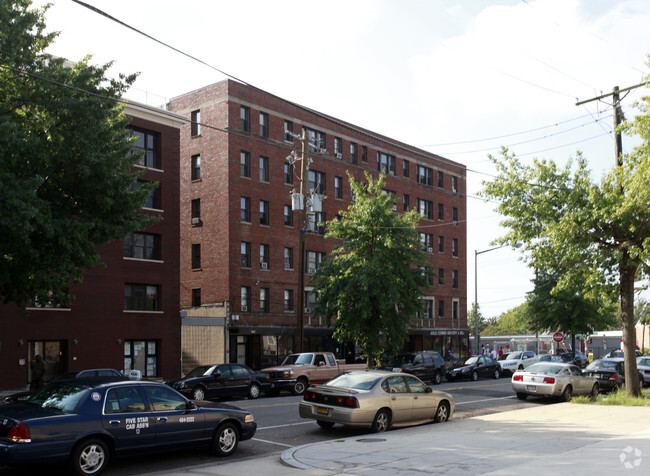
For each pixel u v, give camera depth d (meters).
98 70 17.09
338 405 14.50
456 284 58.31
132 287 31.52
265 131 41.41
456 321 57.72
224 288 38.00
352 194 47.22
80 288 29.00
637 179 18.56
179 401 11.41
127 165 17.56
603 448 11.30
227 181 38.59
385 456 11.05
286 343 41.41
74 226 15.19
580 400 20.83
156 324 31.98
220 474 10.16
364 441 12.90
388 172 51.12
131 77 17.50
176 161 33.56
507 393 26.62
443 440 12.77
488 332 118.81
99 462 9.98
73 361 28.41
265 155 41.12
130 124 31.75
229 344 37.41
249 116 40.34
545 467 9.55
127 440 10.38
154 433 10.77
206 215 39.50
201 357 35.66
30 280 16.03
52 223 14.88
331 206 45.47
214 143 39.59
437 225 56.22
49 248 15.55
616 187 20.31
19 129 15.19
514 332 113.38
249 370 25.17
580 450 11.12
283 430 15.54
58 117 15.85
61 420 9.66
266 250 40.81
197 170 40.50
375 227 30.84
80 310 28.89
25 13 16.31
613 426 14.50
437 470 9.62
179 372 32.72
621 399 20.00
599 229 20.34
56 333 27.94
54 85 16.09
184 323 34.41
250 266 39.50
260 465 10.98
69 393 10.38
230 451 12.10
